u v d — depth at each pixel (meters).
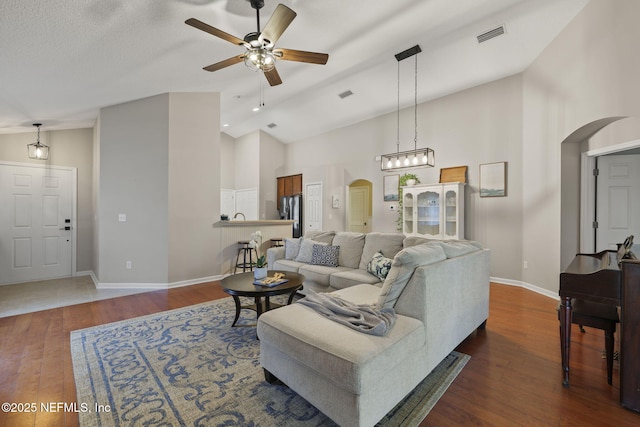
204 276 4.74
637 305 1.66
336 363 1.41
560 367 2.15
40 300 3.78
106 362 2.21
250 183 8.29
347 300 2.29
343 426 1.41
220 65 2.91
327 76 4.81
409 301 1.89
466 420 1.60
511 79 4.52
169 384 1.92
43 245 4.95
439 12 3.17
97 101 4.12
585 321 1.99
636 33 2.55
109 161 4.43
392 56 4.16
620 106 2.73
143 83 3.86
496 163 4.64
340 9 2.96
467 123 4.97
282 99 5.87
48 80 3.25
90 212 5.40
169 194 4.39
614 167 3.50
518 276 4.49
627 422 1.58
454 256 2.40
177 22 2.71
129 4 2.35
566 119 3.51
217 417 1.62
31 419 1.61
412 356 1.71
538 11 3.24
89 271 5.38
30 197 4.84
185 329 2.83
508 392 1.85
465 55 4.09
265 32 2.40
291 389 1.79
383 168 4.65
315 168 7.30
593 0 3.01
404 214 5.41
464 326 2.39
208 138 4.77
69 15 2.31
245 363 2.19
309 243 4.04
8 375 2.04
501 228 4.64
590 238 3.58
